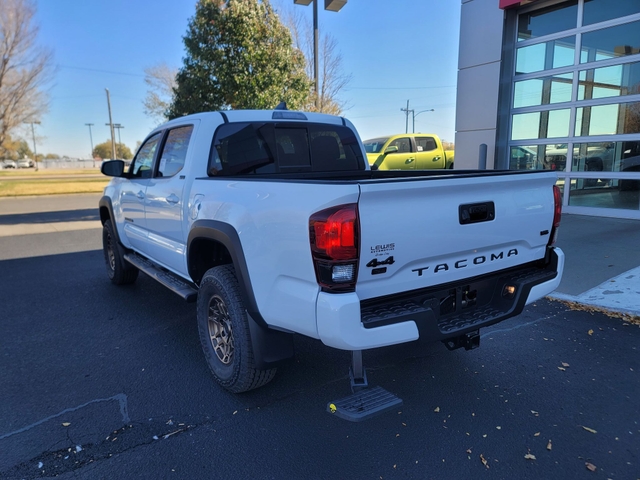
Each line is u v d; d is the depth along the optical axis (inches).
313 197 99.7
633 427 118.3
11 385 144.6
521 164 439.8
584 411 125.9
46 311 215.9
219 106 454.3
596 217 386.3
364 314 102.4
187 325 196.2
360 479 101.2
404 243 103.7
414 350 165.3
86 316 208.4
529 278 129.9
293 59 479.8
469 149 458.6
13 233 461.4
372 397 111.7
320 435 117.4
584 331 178.5
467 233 115.4
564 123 402.9
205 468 105.3
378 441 114.5
